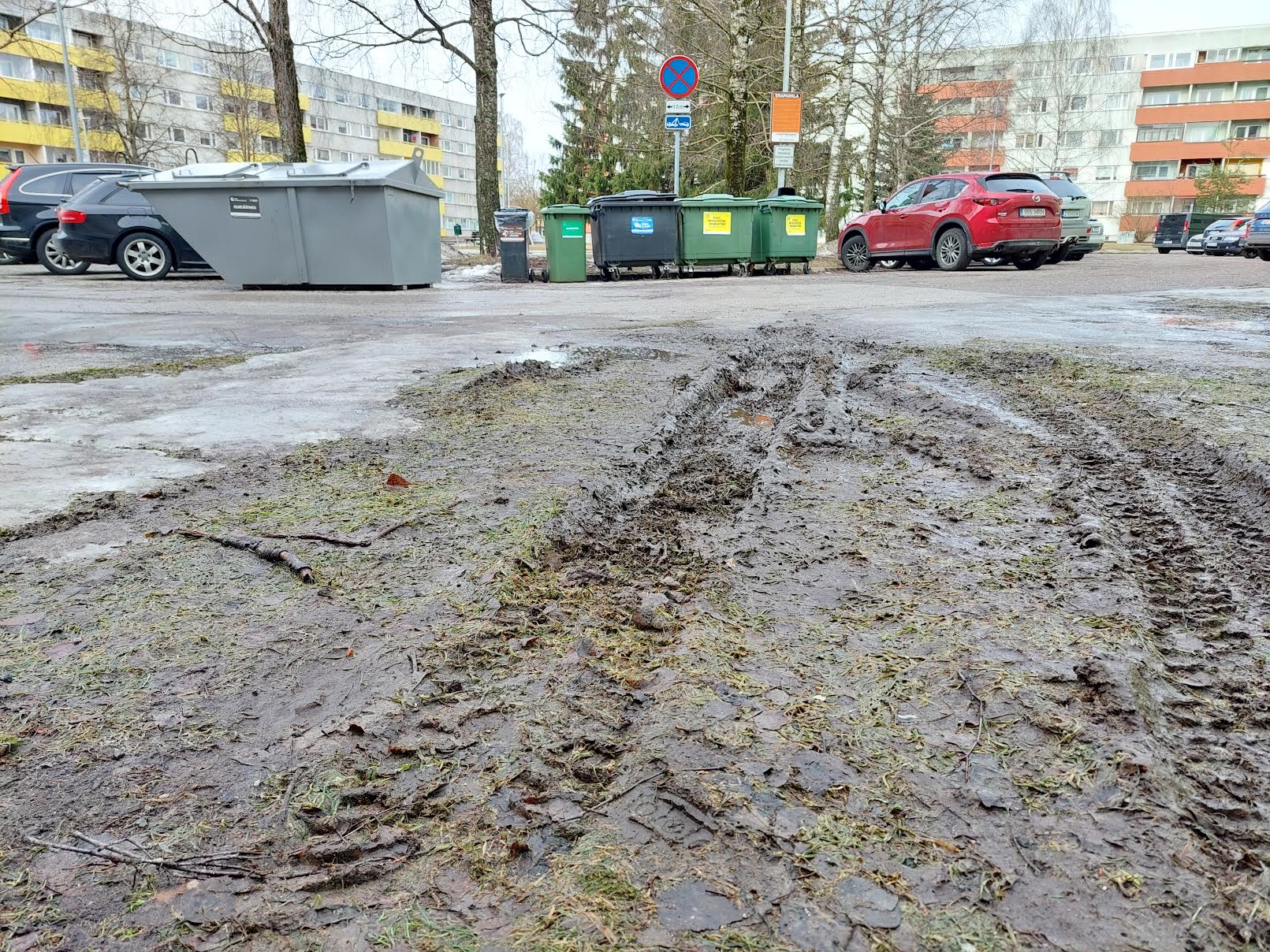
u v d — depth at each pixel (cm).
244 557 244
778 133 1831
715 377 519
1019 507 295
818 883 122
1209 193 6056
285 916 118
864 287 1246
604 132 4166
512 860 128
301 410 439
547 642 197
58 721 163
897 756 152
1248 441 347
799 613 213
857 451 370
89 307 1005
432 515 274
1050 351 602
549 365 562
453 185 10844
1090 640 195
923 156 4206
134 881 124
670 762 149
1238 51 7044
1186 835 132
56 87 5894
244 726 162
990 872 124
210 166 1282
